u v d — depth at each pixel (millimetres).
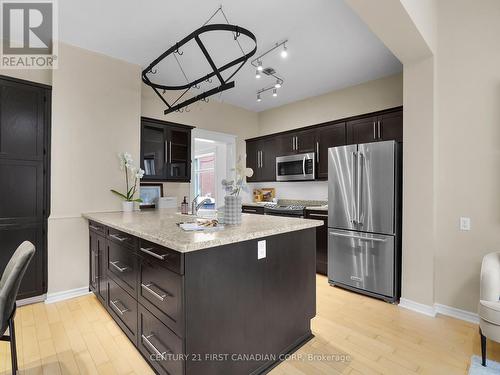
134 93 3320
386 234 2787
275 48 2986
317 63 3361
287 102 4961
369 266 2906
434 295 2549
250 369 1683
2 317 1372
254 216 2596
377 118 3414
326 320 2406
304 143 4258
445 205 2494
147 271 1729
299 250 2055
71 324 2303
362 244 2959
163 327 1552
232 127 5102
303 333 2078
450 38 2463
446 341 2072
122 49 2998
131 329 1982
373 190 2877
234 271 1591
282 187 5023
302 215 3900
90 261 2914
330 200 3260
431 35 2398
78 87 2904
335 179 3211
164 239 1463
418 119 2568
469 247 2371
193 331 1398
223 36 2730
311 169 4094
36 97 2682
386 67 3479
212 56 3164
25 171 2619
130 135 3277
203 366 1442
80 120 2912
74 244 2871
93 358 1864
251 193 5391
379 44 2914
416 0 2043
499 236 2232
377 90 3854
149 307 1712
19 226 2584
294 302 2002
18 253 1679
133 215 2809
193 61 3297
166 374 1530
